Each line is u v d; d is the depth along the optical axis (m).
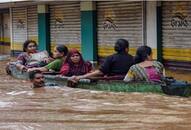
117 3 25.23
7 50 38.03
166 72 21.27
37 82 15.66
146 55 13.80
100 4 26.44
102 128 9.68
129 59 14.57
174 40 22.25
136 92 13.82
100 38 26.69
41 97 13.62
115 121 10.27
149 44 23.41
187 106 11.85
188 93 13.17
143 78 13.66
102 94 13.89
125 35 24.97
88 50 27.22
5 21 38.00
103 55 26.56
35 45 19.03
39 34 31.62
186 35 21.61
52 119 10.59
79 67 15.81
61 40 29.91
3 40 38.44
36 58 18.61
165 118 10.48
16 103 12.68
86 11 27.08
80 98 13.30
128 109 11.57
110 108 11.74
